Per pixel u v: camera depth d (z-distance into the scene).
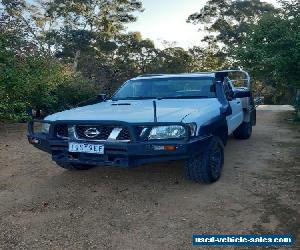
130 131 4.40
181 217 4.10
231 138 8.83
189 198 4.65
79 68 25.03
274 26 9.65
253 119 9.08
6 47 10.60
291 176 5.52
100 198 4.72
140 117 4.59
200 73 6.58
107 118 4.64
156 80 6.46
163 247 3.45
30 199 4.73
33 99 11.55
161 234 3.71
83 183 5.33
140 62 38.31
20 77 10.21
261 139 8.67
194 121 4.57
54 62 13.69
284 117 13.59
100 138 4.64
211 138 4.95
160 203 4.51
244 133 8.49
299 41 8.81
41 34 38.06
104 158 4.62
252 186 5.07
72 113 5.20
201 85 6.11
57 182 5.40
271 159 6.59
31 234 3.76
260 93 29.20
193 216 4.12
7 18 12.18
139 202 4.56
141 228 3.85
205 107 5.21
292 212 4.18
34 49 12.40
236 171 5.81
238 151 7.32
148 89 6.32
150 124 4.38
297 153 7.03
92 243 3.55
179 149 4.31
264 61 9.33
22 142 8.34
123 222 4.00
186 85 6.18
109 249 3.44
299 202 4.46
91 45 41.22
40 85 11.56
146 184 5.22
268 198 4.61
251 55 10.03
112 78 25.08
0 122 10.54
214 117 5.09
